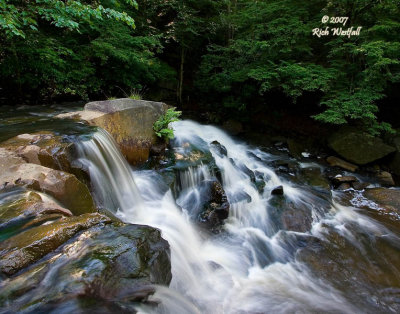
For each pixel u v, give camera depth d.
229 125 11.28
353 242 5.09
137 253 2.05
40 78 7.52
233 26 11.23
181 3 10.25
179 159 5.75
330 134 9.98
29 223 2.17
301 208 5.88
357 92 8.34
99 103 5.42
